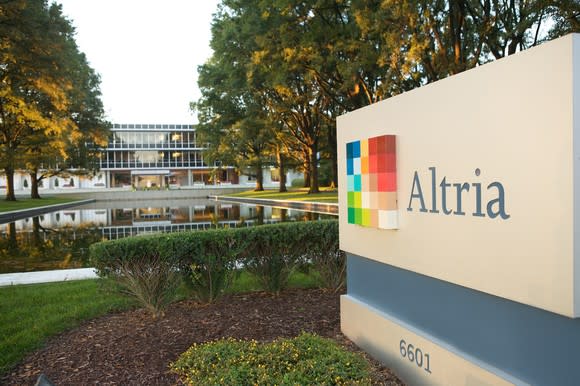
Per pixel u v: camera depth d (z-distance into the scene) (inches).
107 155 2714.1
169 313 187.9
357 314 155.6
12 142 1270.9
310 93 1013.2
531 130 83.5
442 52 579.5
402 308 133.3
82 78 1285.7
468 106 99.6
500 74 90.4
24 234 625.0
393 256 133.3
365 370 116.7
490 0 576.1
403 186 126.3
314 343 129.5
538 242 82.9
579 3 433.4
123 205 1535.4
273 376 110.4
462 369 104.3
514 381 90.7
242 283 243.4
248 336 159.2
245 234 201.8
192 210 1170.0
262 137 1238.3
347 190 157.2
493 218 93.7
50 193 2085.4
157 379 126.8
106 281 182.1
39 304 216.8
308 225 213.3
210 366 122.4
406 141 123.8
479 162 96.8
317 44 697.0
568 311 77.4
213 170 1877.5
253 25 765.9
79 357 145.6
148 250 180.7
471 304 104.1
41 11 756.0
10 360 145.7
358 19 583.2
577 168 75.7
